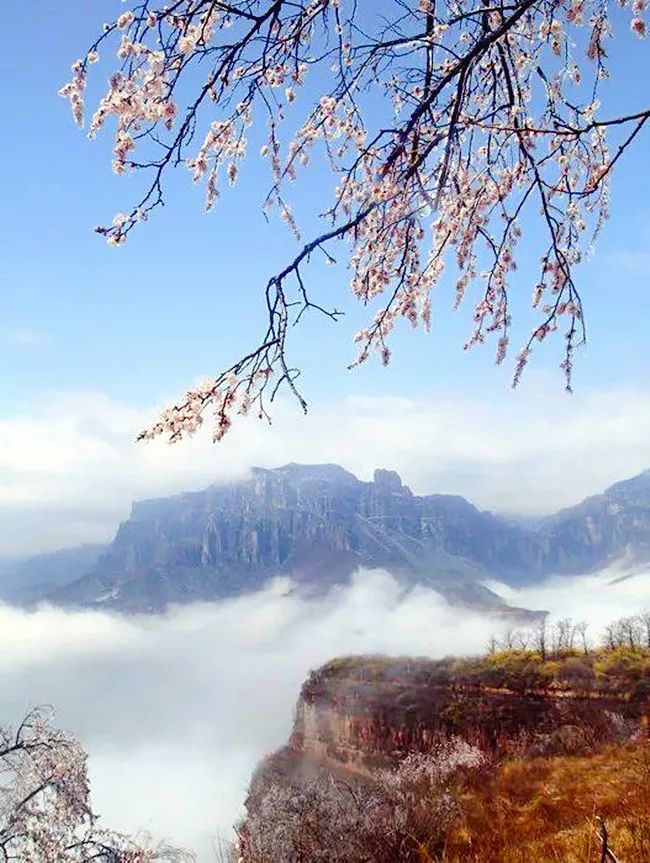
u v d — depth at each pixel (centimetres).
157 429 360
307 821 1739
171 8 315
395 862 1550
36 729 1716
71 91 328
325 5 347
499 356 477
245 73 364
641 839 1011
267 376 354
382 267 437
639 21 344
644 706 4547
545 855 1187
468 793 2348
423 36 367
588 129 326
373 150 403
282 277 332
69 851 1667
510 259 461
